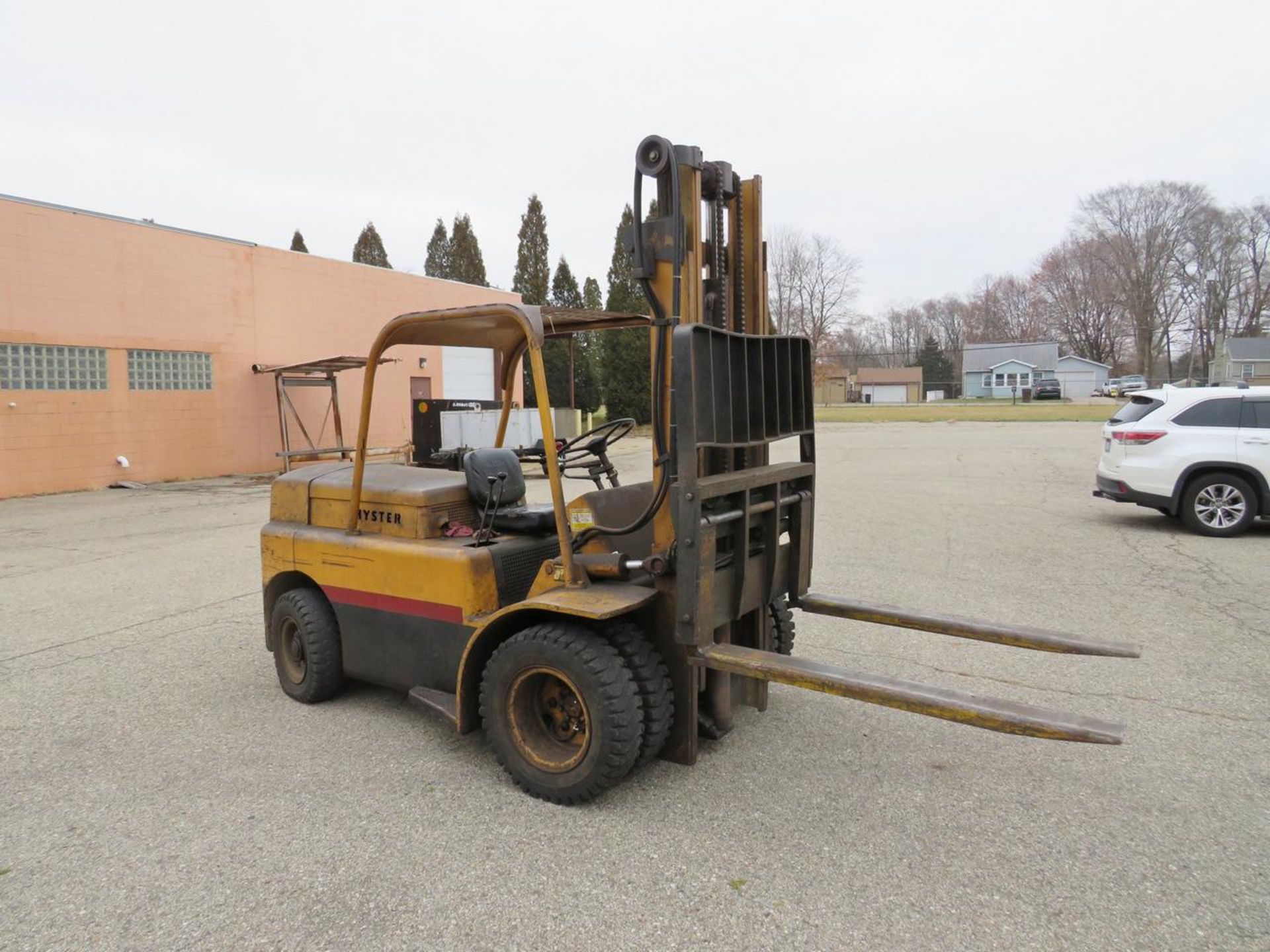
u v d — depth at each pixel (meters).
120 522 12.22
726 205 4.18
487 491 4.42
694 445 3.38
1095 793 3.77
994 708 3.02
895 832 3.43
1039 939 2.74
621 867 3.18
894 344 105.88
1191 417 10.15
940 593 7.37
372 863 3.23
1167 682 5.15
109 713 4.83
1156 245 73.44
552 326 4.52
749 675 3.45
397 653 4.46
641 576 3.97
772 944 2.72
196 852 3.32
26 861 3.27
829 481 16.34
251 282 19.34
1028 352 82.12
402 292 23.33
